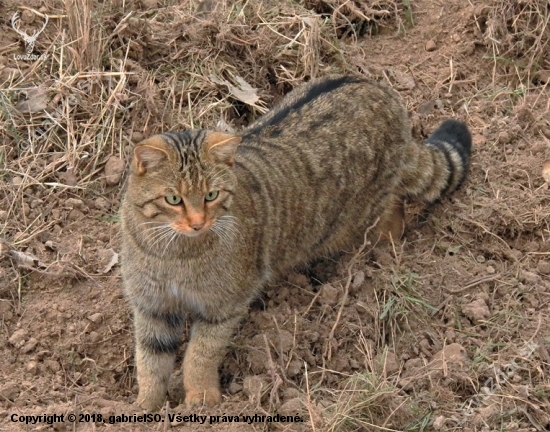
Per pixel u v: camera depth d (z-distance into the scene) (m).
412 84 8.70
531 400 5.99
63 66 7.93
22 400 6.03
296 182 6.58
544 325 6.59
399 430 5.77
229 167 5.73
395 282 6.76
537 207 7.49
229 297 6.01
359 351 6.38
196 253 5.77
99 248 6.96
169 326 6.16
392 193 7.30
